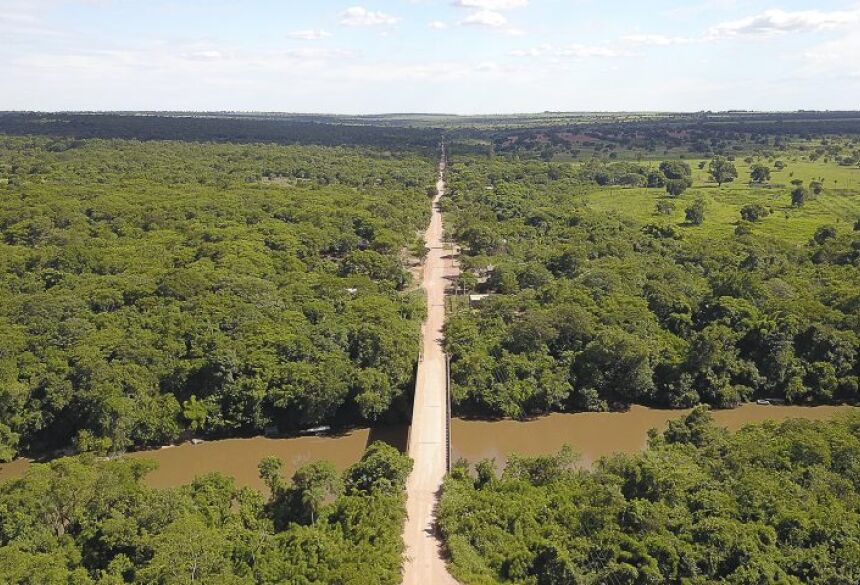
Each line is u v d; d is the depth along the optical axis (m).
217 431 87.69
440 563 54.84
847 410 83.50
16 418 81.75
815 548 53.28
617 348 94.75
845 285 112.44
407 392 91.75
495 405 91.94
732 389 95.81
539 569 54.66
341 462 82.25
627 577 51.59
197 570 51.97
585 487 63.66
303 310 104.06
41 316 95.75
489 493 63.25
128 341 90.06
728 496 59.91
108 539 55.03
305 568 53.00
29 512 56.66
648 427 91.38
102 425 80.75
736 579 50.41
